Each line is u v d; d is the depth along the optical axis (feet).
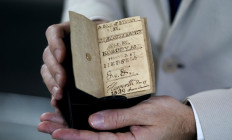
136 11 2.48
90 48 1.55
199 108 1.71
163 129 1.62
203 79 2.33
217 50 2.20
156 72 2.50
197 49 2.27
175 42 2.29
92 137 1.51
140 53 1.60
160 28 2.41
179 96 2.39
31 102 4.84
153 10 2.42
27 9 5.21
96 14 2.25
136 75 1.59
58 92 1.57
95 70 1.54
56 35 1.59
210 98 1.75
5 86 4.98
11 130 4.42
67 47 1.55
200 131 1.70
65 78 1.51
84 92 1.42
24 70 5.12
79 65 1.43
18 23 5.23
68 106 1.57
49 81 1.71
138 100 1.65
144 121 1.61
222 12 2.11
